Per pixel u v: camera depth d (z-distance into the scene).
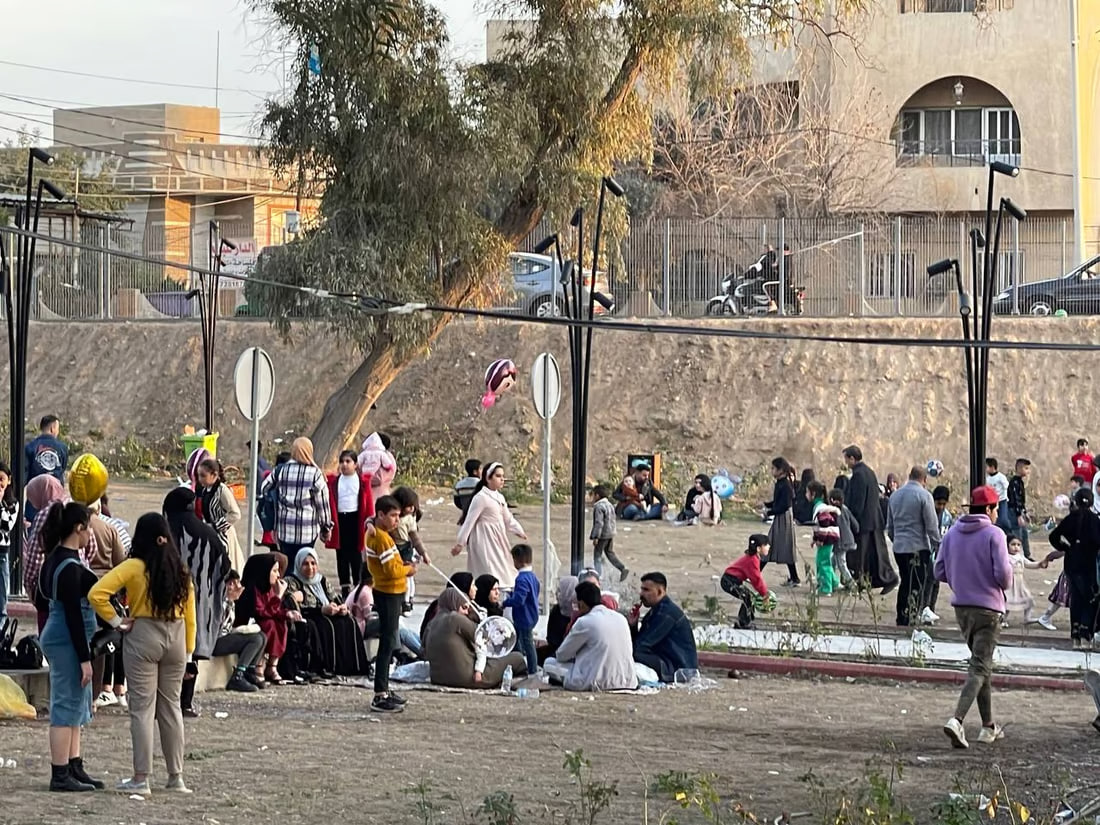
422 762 11.37
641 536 28.53
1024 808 9.21
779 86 53.59
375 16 28.86
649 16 30.23
